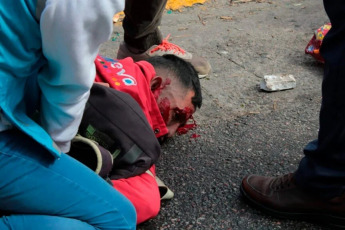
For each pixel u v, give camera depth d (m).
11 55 1.24
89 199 1.46
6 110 1.26
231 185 2.11
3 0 1.19
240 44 3.54
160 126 2.09
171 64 2.19
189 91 2.17
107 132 1.77
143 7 2.74
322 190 1.80
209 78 3.05
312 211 1.87
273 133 2.50
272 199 1.90
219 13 4.10
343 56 1.57
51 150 1.33
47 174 1.38
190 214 1.93
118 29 3.73
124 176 1.78
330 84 1.62
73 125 1.40
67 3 1.17
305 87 2.97
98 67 2.03
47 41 1.22
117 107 1.80
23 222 1.40
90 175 1.48
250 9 4.20
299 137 2.47
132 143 1.79
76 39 1.20
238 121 2.61
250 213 1.94
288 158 2.30
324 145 1.71
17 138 1.35
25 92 1.36
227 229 1.86
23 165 1.35
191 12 4.10
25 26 1.22
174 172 2.19
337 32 1.58
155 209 1.81
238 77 3.07
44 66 1.34
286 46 3.53
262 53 3.41
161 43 3.07
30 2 1.20
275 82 2.89
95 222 1.49
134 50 2.99
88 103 1.80
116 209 1.52
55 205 1.41
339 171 1.74
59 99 1.32
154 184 1.85
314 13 4.12
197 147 2.38
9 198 1.37
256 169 2.22
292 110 2.72
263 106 2.76
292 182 1.90
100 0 1.20
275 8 4.23
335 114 1.64
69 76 1.26
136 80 2.04
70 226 1.42
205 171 2.20
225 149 2.37
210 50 3.45
